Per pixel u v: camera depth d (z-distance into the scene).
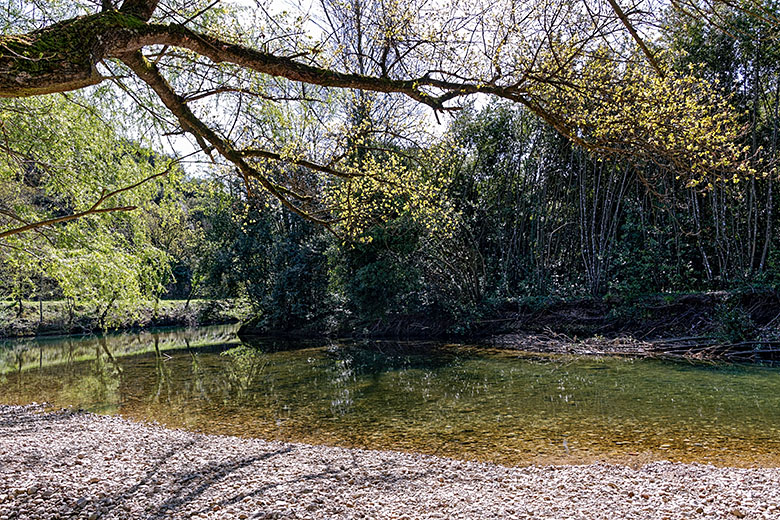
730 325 16.58
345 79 4.10
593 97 4.91
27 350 23.03
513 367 15.25
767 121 17.34
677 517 4.84
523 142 22.95
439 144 8.28
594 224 21.62
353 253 21.66
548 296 21.44
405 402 11.08
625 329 18.92
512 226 24.05
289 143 6.23
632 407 10.04
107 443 8.11
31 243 8.80
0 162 8.31
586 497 5.56
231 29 4.74
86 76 2.40
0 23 6.74
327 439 8.56
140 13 3.13
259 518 5.00
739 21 8.12
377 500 5.55
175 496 5.66
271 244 26.69
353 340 23.31
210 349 22.03
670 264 19.95
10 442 8.14
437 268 22.33
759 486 5.64
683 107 4.93
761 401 10.30
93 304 9.83
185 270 40.22
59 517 5.03
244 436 8.81
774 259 17.17
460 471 6.66
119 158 9.66
